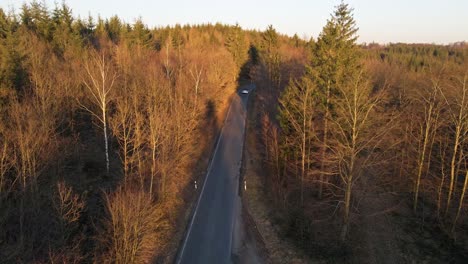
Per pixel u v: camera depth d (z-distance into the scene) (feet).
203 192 118.11
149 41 257.55
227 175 130.93
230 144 162.61
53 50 174.91
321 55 107.96
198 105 163.32
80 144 112.16
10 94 106.83
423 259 88.33
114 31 278.26
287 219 101.55
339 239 90.74
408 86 168.45
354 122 78.48
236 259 86.38
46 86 113.29
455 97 97.86
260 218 104.32
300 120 108.17
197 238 93.04
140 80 147.54
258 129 177.27
